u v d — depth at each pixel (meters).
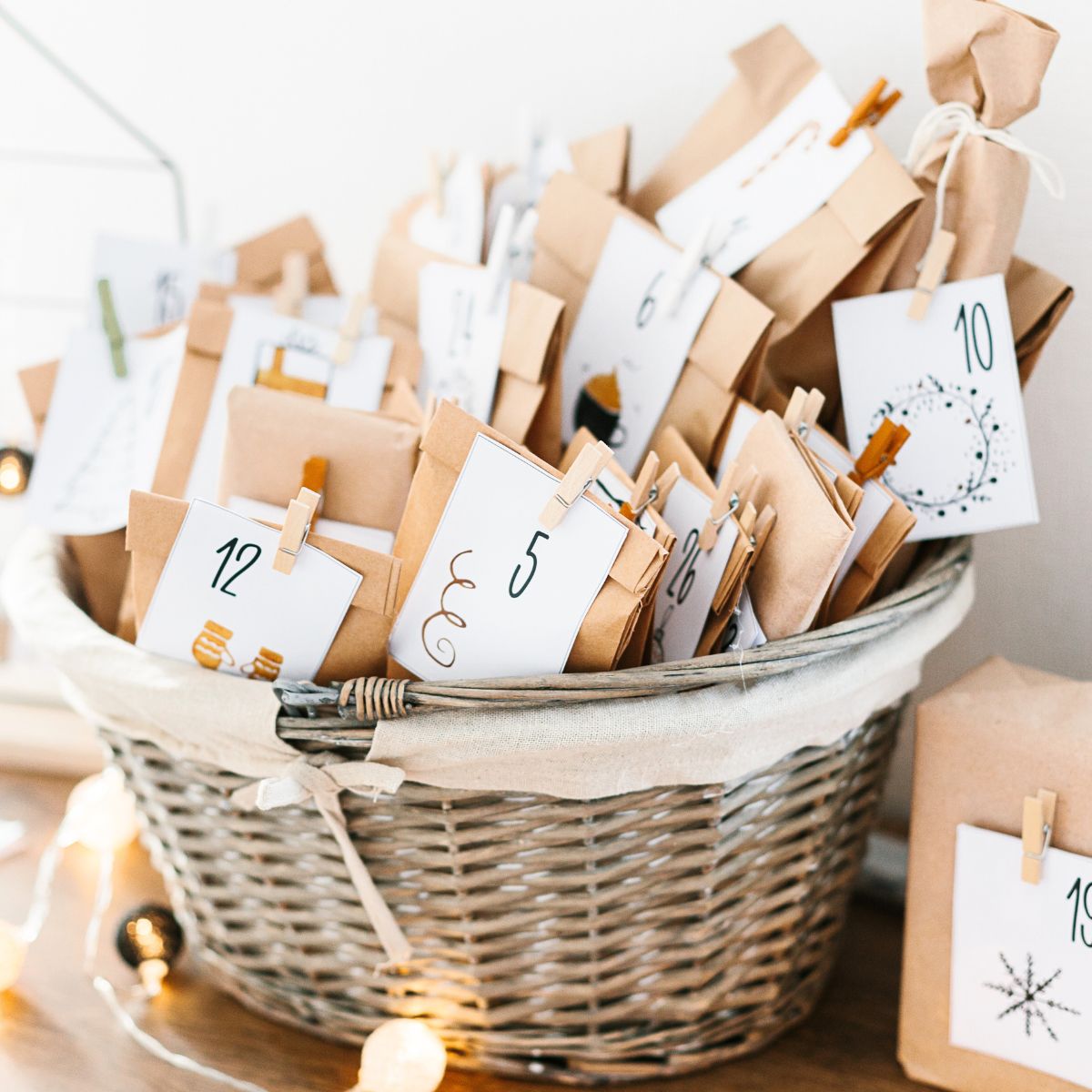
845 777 0.65
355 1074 0.69
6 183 1.05
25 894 0.88
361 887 0.61
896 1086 0.69
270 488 0.65
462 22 0.93
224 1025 0.74
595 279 0.74
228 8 0.98
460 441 0.57
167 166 0.96
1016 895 0.63
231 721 0.57
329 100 0.98
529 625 0.57
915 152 0.69
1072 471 0.80
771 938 0.67
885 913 0.87
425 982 0.65
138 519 0.59
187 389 0.74
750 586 0.62
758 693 0.56
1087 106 0.75
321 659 0.60
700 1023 0.67
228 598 0.60
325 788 0.57
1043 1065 0.63
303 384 0.74
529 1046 0.66
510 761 0.55
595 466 0.55
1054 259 0.78
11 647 1.08
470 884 0.60
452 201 0.82
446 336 0.74
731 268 0.73
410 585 0.59
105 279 0.81
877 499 0.64
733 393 0.69
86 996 0.77
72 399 0.78
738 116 0.76
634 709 0.54
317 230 1.01
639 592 0.55
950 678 0.86
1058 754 0.61
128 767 0.69
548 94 0.92
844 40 0.82
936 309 0.67
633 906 0.61
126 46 1.02
